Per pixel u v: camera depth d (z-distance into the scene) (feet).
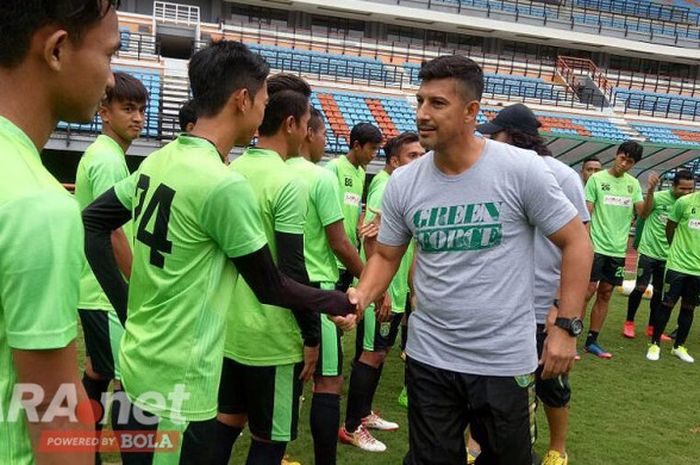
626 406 14.06
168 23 66.95
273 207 7.15
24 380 2.85
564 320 6.57
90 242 6.06
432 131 6.58
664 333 21.91
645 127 70.18
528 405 7.01
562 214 6.56
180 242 5.20
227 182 5.06
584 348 19.06
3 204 2.71
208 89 5.42
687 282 18.13
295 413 7.66
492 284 6.79
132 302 5.69
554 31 82.17
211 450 5.49
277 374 7.40
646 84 86.02
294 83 7.98
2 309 2.83
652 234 20.27
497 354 6.81
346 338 18.72
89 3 3.05
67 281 2.89
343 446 11.29
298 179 7.32
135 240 5.65
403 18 77.00
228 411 7.69
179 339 5.24
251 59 5.53
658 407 14.10
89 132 38.42
